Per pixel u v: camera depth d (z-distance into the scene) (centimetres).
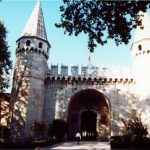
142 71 3328
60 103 3478
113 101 3403
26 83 3325
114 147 2402
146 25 3562
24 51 3506
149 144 2448
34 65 3434
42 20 3834
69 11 1450
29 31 3628
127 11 1355
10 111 3259
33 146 2342
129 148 2417
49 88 3572
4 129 3088
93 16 1420
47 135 3278
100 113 3656
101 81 3519
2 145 2295
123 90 3441
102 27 1448
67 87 3553
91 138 3703
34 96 3303
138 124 2689
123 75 3491
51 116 3425
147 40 3428
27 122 3139
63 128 3005
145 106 3142
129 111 3322
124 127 2961
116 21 1384
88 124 3772
